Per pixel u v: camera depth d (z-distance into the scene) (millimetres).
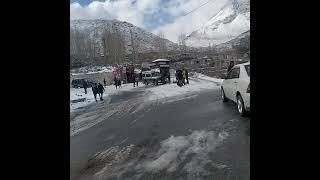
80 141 7777
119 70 31578
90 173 5449
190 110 11031
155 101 14992
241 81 8812
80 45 70812
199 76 33031
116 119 10953
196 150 6195
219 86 19734
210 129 7738
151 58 73125
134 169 5516
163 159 5891
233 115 9203
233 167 5012
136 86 27516
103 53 71312
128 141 7508
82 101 18766
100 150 6859
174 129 8188
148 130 8445
